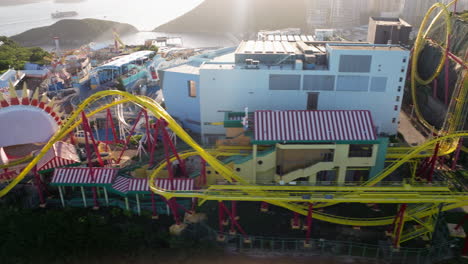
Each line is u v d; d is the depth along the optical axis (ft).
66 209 204.64
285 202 182.91
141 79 409.28
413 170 225.15
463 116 230.89
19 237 189.57
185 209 196.13
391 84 246.88
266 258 173.27
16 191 221.87
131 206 206.49
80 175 205.67
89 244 184.85
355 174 221.46
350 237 182.91
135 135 284.61
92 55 568.00
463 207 203.92
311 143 199.31
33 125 249.34
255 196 169.99
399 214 175.42
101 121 313.53
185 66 309.01
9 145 246.88
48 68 499.10
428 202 162.81
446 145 223.51
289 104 255.91
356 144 202.39
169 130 274.36
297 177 203.41
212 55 342.44
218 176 213.05
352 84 247.70
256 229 188.55
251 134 214.07
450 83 322.55
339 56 240.12
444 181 208.13
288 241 179.42
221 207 179.52
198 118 297.12
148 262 175.01
